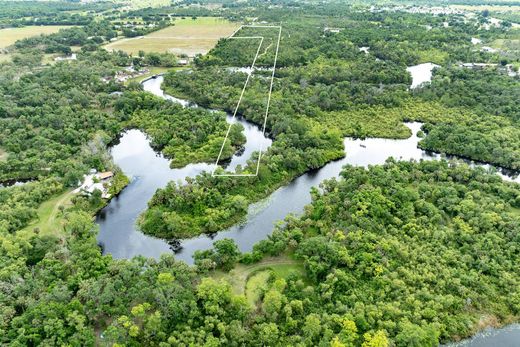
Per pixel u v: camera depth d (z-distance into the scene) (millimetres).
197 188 115438
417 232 98500
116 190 122750
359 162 140500
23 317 74562
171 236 106062
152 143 150750
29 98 165000
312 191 115875
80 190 118438
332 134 147750
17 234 97688
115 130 156250
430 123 159250
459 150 141500
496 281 88375
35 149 135250
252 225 110750
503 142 140750
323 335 74500
